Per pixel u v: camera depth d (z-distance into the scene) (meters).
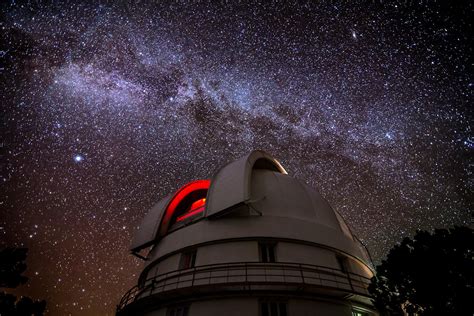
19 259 12.36
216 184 15.84
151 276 15.77
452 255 10.04
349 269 14.73
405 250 10.89
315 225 15.18
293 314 11.36
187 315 12.13
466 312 8.91
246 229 14.17
